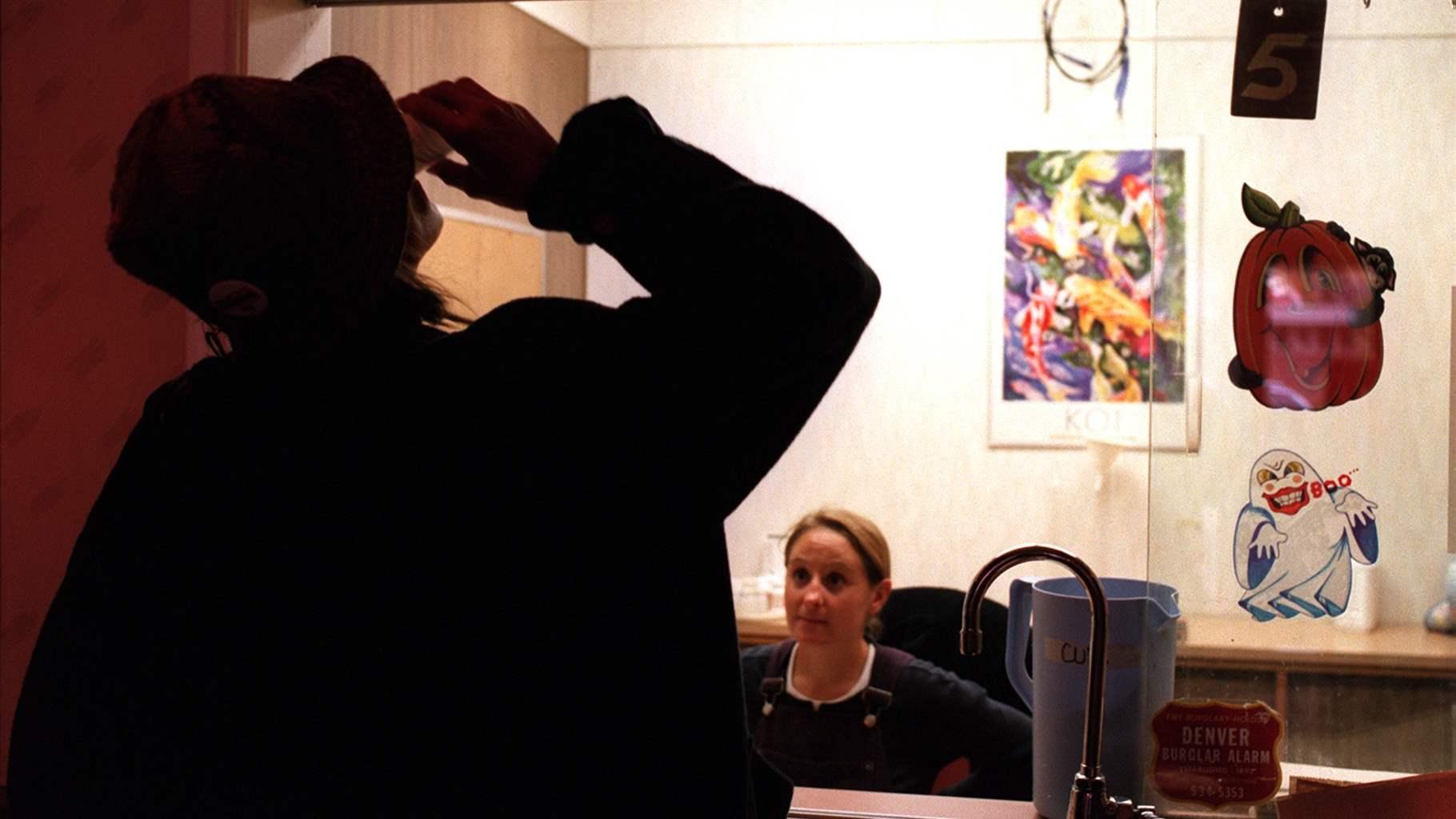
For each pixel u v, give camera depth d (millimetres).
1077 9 2516
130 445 726
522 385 662
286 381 679
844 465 2701
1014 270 2662
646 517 660
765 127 2545
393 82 1515
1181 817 1075
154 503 683
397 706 638
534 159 681
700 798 667
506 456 652
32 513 1259
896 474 2693
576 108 2166
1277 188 1054
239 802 638
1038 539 2631
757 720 1557
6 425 1262
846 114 2613
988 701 1482
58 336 1252
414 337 694
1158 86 1073
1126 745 1094
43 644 688
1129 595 1195
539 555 649
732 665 694
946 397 2684
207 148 594
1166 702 1079
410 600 642
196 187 593
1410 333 1036
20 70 1255
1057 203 2646
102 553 687
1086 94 2609
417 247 710
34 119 1254
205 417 692
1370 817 980
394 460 654
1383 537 1041
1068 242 2643
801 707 1534
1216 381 1064
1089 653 1102
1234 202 1060
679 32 2348
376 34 1469
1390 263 1037
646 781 654
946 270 2682
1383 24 1034
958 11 2529
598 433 655
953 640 1877
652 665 658
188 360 1229
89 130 1245
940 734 1478
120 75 1241
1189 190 1072
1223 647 1068
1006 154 2648
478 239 1759
